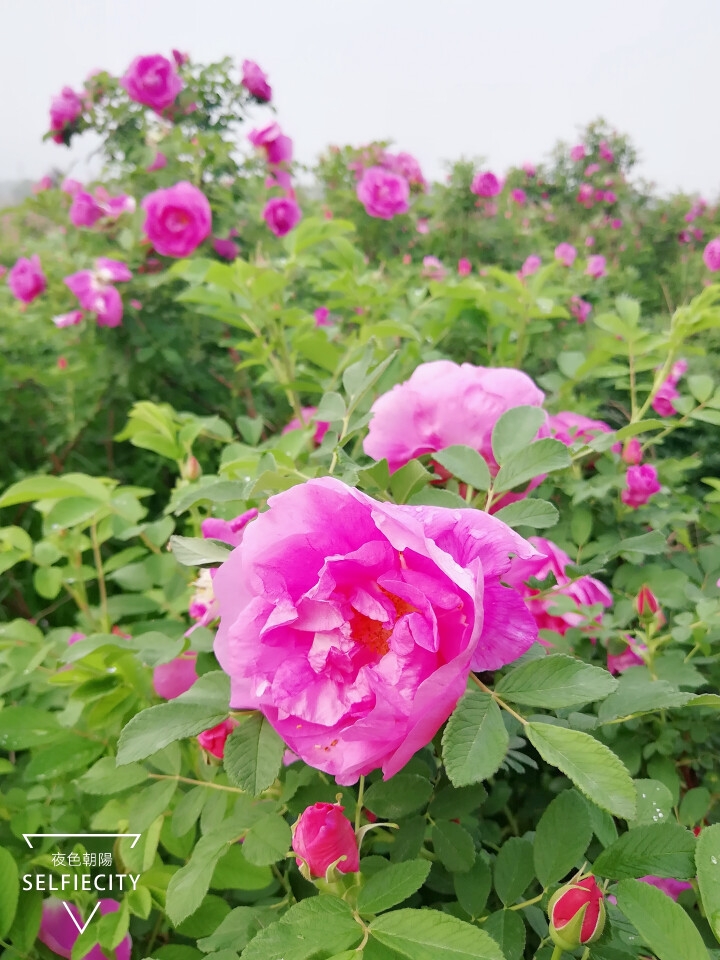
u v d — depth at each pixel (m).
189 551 0.97
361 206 4.48
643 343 1.73
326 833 0.73
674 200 6.71
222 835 0.91
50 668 1.70
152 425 1.80
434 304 2.30
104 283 3.03
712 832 0.65
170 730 0.84
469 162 4.51
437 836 0.90
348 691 0.75
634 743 1.17
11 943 1.08
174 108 3.82
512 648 0.76
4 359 3.45
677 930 0.62
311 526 0.75
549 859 0.82
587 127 7.75
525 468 0.97
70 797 1.41
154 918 1.25
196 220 3.02
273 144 3.71
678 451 2.26
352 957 0.62
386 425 1.14
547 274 1.98
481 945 0.60
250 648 0.78
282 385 2.00
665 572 1.40
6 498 1.49
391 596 0.76
